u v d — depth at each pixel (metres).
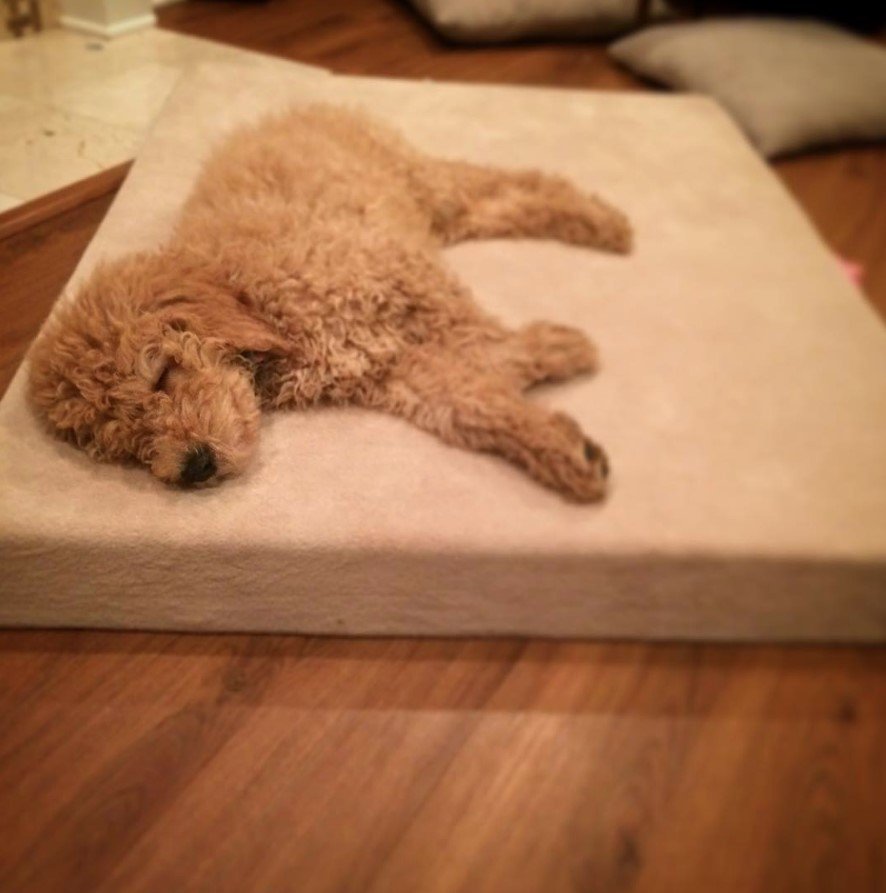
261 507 1.27
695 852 1.06
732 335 1.64
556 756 1.16
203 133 2.23
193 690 1.23
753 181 2.13
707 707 1.22
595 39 3.20
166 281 1.27
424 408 1.37
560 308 1.68
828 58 2.56
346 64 2.91
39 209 2.05
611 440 1.41
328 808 1.10
